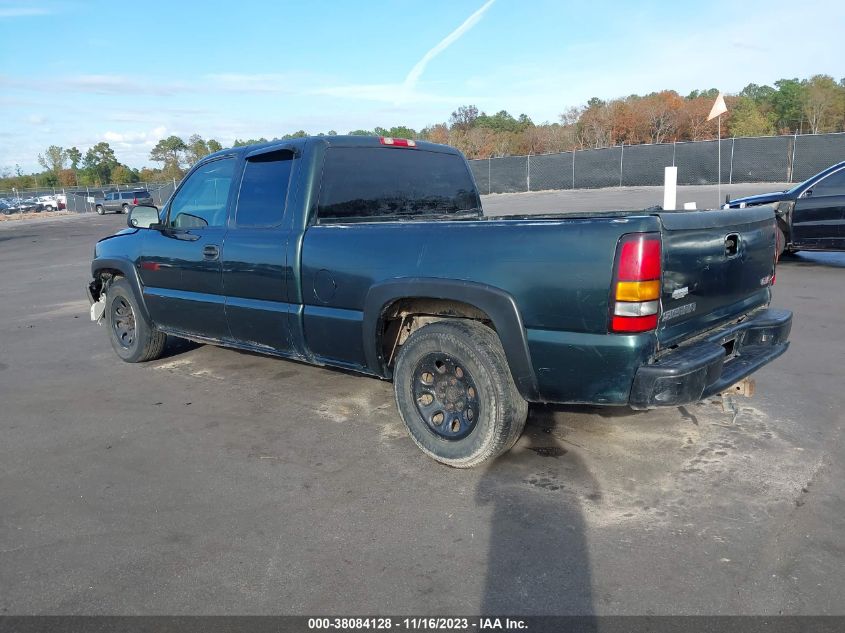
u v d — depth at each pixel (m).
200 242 5.07
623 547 2.95
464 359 3.60
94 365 6.36
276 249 4.44
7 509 3.48
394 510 3.35
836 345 6.00
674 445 3.98
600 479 3.59
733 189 26.50
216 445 4.27
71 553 3.04
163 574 2.86
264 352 4.90
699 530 3.06
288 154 4.53
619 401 3.19
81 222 37.81
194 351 6.75
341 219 4.51
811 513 3.17
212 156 5.16
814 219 10.29
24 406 5.16
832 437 4.03
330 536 3.12
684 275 3.26
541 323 3.28
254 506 3.44
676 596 2.61
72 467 3.99
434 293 3.59
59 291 11.47
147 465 3.99
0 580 2.84
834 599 2.56
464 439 3.71
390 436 4.32
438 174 5.22
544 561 2.87
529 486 3.55
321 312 4.23
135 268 5.80
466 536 3.09
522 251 3.30
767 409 4.51
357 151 4.66
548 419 4.45
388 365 4.15
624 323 3.05
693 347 3.34
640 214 3.24
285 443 4.27
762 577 2.71
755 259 3.95
